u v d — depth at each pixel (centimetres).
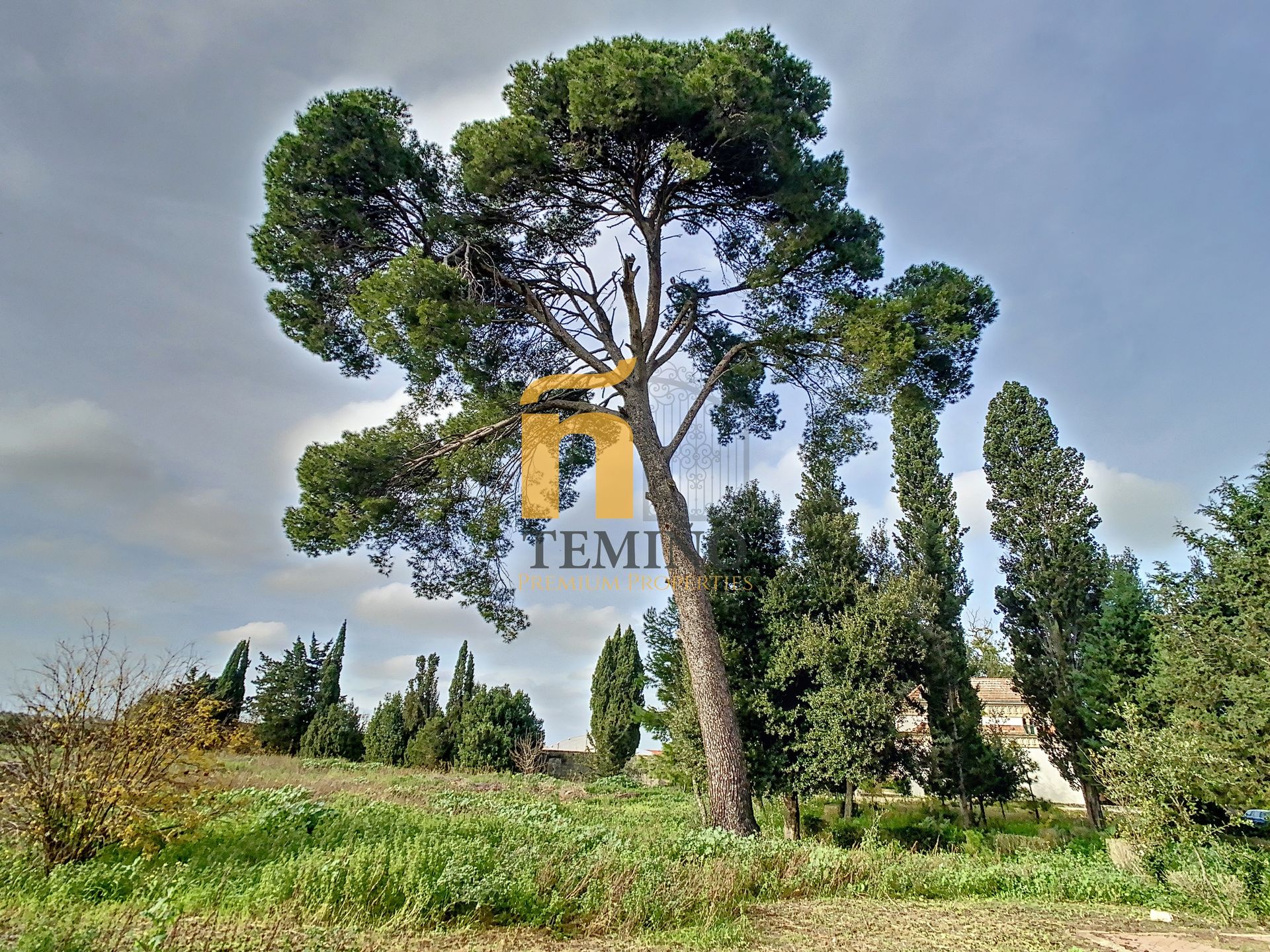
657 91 979
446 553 1272
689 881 661
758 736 1345
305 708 3528
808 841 1027
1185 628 1003
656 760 1697
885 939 569
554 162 1081
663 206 1190
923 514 1955
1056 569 1820
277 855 679
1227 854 769
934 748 1570
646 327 1232
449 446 1177
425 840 709
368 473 1099
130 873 597
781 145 1066
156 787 702
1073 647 1758
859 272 1173
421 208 1117
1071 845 1330
